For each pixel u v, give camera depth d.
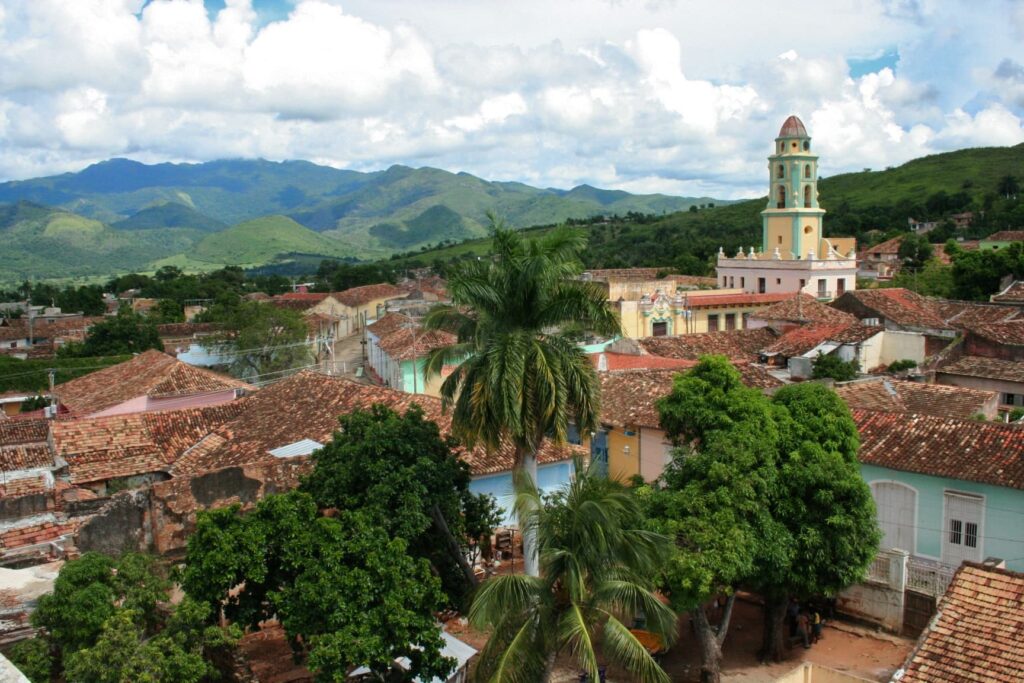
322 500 18.80
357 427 20.38
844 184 197.88
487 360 19.44
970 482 23.34
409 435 19.78
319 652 14.61
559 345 20.25
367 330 72.00
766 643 21.30
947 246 96.19
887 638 22.33
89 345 70.38
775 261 75.25
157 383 39.22
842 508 19.64
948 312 56.09
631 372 35.59
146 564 17.67
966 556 23.66
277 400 33.94
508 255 20.28
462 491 20.45
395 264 189.25
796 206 77.81
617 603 15.28
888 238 125.50
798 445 20.41
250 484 22.98
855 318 53.62
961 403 30.23
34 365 62.62
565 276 20.20
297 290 143.75
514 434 19.08
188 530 21.91
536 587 15.19
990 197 141.12
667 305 62.03
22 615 17.00
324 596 15.43
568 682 19.97
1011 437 23.91
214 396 39.94
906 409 30.44
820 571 19.88
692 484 19.48
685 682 20.34
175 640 15.29
